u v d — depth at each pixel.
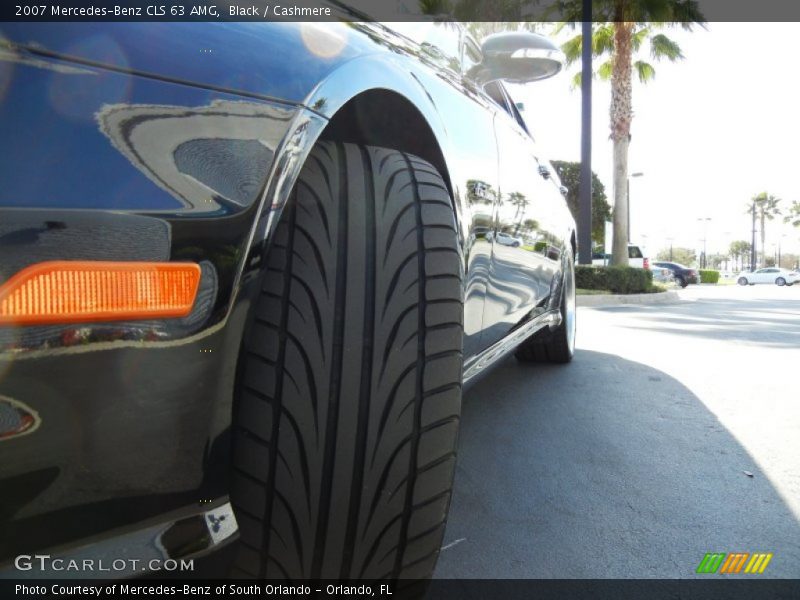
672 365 4.47
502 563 1.76
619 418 3.10
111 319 0.85
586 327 7.07
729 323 7.64
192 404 0.96
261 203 1.01
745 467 2.47
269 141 1.03
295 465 1.10
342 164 1.32
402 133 1.56
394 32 1.72
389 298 1.22
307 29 1.21
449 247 1.36
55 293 0.80
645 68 19.66
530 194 2.70
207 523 1.00
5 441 0.79
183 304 0.91
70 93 0.84
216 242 0.95
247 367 1.12
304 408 1.11
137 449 0.90
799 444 2.73
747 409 3.29
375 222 1.27
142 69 0.91
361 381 1.16
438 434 1.24
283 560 1.12
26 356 0.79
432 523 1.23
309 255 1.19
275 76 1.07
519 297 2.61
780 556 1.81
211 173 0.95
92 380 0.84
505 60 2.24
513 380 3.90
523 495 2.20
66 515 0.86
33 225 0.79
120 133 0.88
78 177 0.83
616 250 17.20
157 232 0.89
